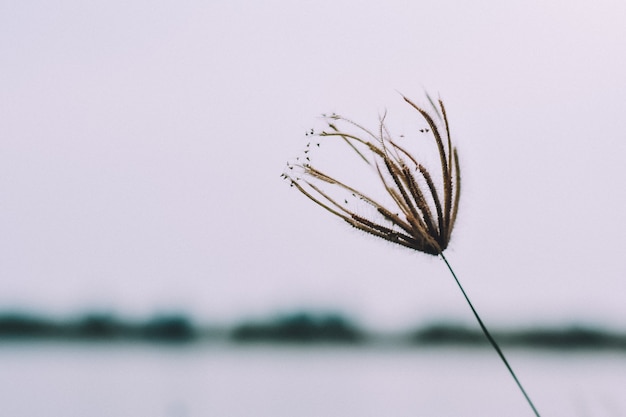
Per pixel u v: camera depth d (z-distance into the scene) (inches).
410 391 703.7
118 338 2571.4
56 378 824.9
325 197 114.0
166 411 477.1
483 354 1424.7
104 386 693.3
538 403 462.9
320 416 498.6
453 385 781.3
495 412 486.9
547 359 1279.5
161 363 1247.5
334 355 1870.1
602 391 132.7
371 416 502.0
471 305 98.7
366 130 113.9
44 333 2618.1
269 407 537.6
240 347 2329.0
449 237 108.6
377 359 1587.1
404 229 110.1
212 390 660.7
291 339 2278.5
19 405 527.5
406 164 111.6
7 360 1321.4
